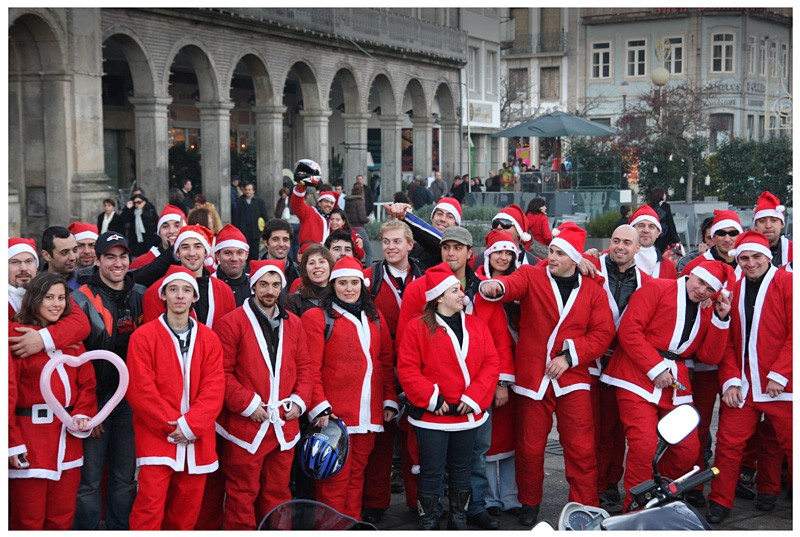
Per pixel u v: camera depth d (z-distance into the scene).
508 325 7.13
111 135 29.95
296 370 6.42
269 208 29.72
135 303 6.37
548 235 15.29
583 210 27.66
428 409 6.47
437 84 38.62
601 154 35.75
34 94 21.14
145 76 24.38
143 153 24.69
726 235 8.57
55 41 20.78
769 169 33.53
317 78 31.48
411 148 40.72
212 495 6.52
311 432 6.44
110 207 18.14
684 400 6.95
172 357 5.93
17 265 6.29
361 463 6.69
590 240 22.61
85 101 21.69
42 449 5.78
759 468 7.42
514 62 55.84
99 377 6.20
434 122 40.34
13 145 21.22
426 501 6.55
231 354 6.25
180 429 5.84
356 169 34.03
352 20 32.78
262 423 6.23
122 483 6.30
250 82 36.44
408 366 6.52
